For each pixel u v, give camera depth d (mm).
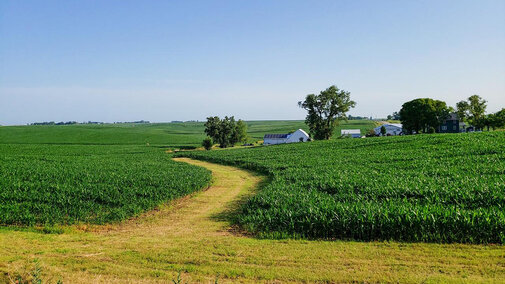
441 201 15492
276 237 13055
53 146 86250
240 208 19234
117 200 19016
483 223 11516
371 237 12430
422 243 11445
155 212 18344
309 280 8781
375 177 23438
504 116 87500
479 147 36781
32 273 9047
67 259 10531
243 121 113312
